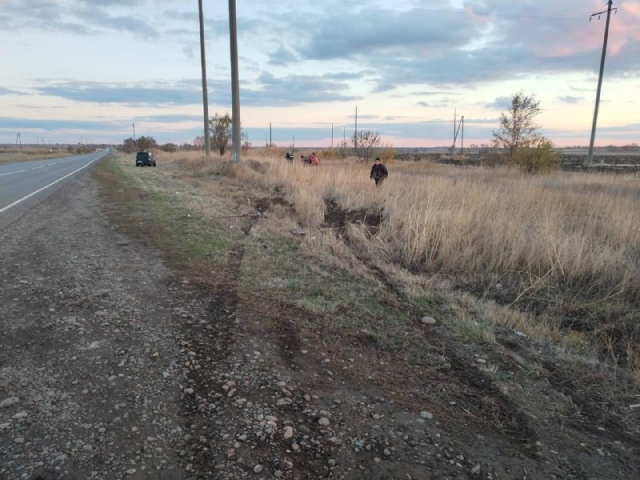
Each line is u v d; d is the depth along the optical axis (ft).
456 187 42.09
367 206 40.81
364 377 11.64
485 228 27.04
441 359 12.81
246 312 15.37
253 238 27.27
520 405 10.76
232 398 10.16
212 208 38.91
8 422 8.79
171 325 13.89
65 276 18.30
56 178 72.33
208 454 8.25
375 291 18.47
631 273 20.40
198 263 21.35
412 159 165.27
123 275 18.84
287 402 10.17
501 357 13.21
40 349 11.93
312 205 38.06
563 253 22.25
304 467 8.12
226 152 149.38
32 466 7.61
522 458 8.84
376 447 8.86
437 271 23.09
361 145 126.41
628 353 13.79
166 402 9.80
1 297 15.76
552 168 89.35
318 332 14.15
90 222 31.35
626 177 76.07
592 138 134.51
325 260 22.82
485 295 19.67
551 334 15.28
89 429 8.72
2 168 105.81
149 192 50.80
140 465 7.84
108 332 13.14
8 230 27.94
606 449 9.30
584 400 11.21
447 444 9.12
